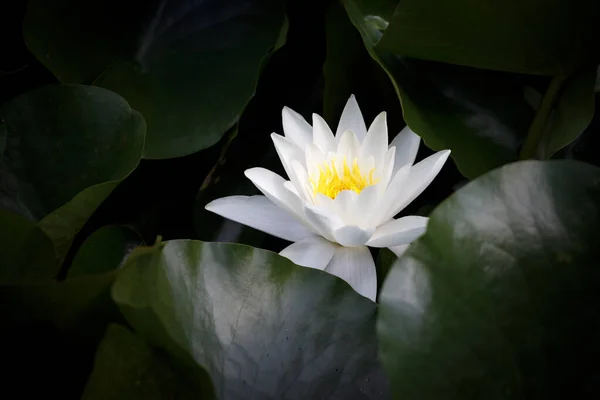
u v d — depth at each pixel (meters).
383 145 1.20
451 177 1.26
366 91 1.28
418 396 1.08
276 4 1.28
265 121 1.29
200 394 1.10
